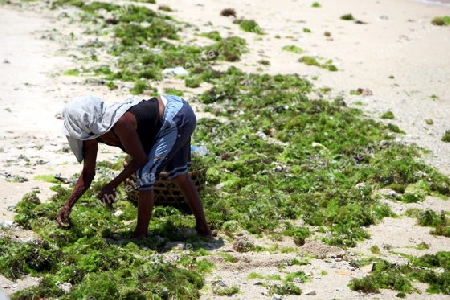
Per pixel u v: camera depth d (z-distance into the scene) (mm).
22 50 44594
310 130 33000
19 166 27375
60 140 30797
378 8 64000
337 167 29016
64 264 19516
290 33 53812
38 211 22406
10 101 35531
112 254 19766
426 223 24562
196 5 60625
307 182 27062
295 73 43281
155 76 40625
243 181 26656
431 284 19859
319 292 19109
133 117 20531
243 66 44531
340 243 22641
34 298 17594
